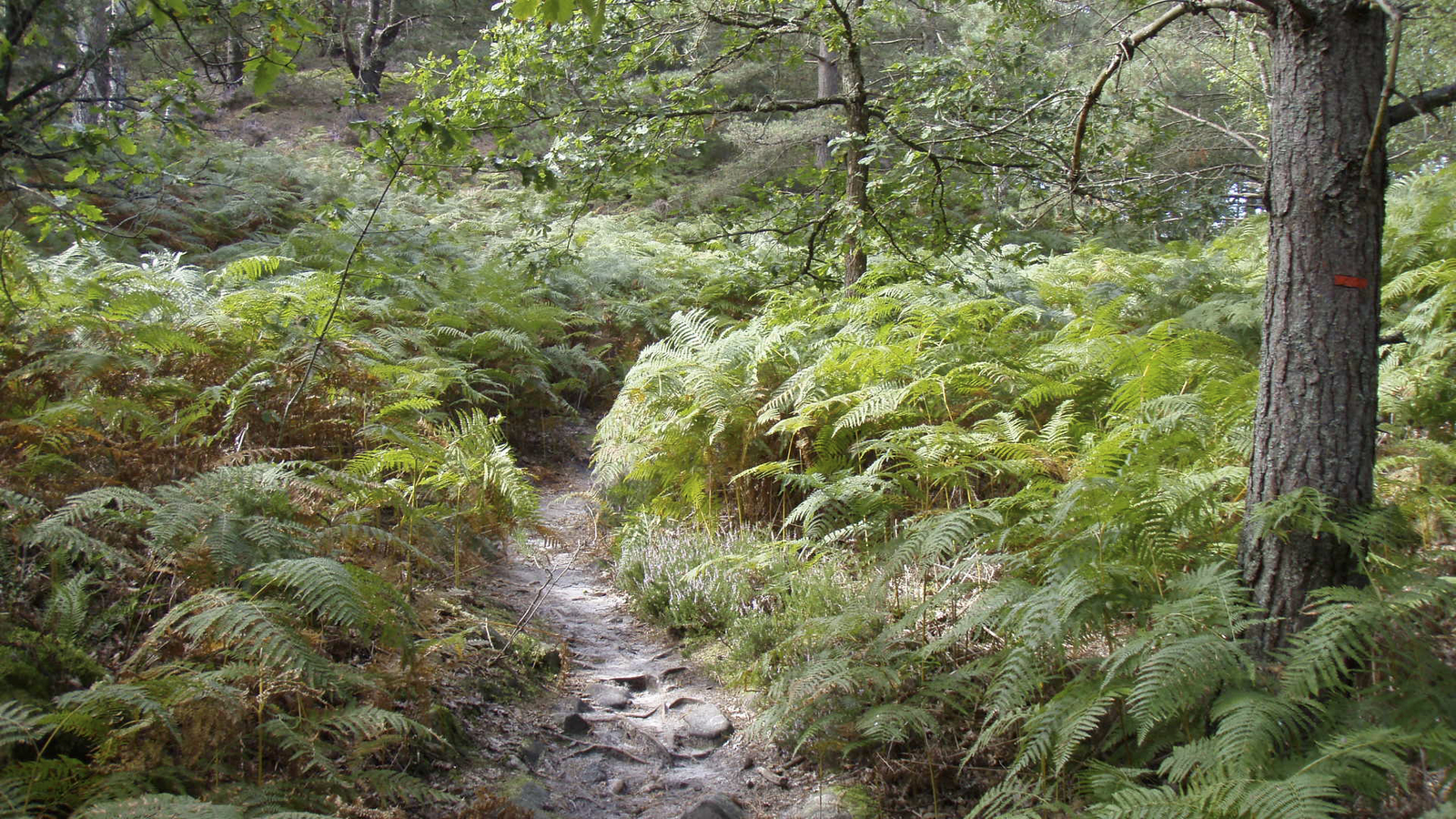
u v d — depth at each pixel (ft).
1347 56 10.14
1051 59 22.75
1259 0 10.60
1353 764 8.18
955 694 11.78
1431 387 15.78
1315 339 10.31
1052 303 27.04
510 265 22.61
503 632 13.93
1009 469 13.61
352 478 13.15
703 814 10.46
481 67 21.16
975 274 25.38
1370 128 10.14
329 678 9.54
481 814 9.57
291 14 11.55
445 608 13.88
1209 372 17.52
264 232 33.96
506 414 25.76
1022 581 11.12
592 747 11.95
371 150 15.26
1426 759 8.80
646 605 16.05
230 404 15.40
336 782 8.71
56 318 15.53
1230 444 14.53
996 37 20.16
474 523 16.48
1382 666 9.73
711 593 15.30
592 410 29.89
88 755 8.73
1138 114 19.21
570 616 15.97
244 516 11.09
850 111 22.39
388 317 24.02
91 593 10.25
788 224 23.36
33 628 9.73
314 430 16.38
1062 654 10.19
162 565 10.90
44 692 8.82
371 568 13.04
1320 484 10.28
